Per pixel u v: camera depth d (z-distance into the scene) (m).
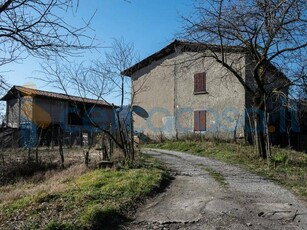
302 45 12.85
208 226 5.65
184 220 5.96
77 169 11.80
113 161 12.10
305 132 22.89
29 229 5.10
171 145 21.06
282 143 22.80
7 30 4.02
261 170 11.66
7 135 21.45
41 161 13.84
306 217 6.14
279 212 6.43
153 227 5.64
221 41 13.66
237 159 14.28
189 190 8.39
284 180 9.80
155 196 7.70
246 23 12.91
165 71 24.83
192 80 23.33
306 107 15.57
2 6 3.78
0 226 5.30
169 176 10.38
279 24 11.96
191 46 16.61
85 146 20.53
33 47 4.20
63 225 5.15
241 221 5.89
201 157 15.83
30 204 6.50
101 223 5.62
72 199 6.71
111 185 7.94
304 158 14.27
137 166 11.54
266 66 14.12
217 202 7.12
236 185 9.05
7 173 12.91
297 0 11.46
